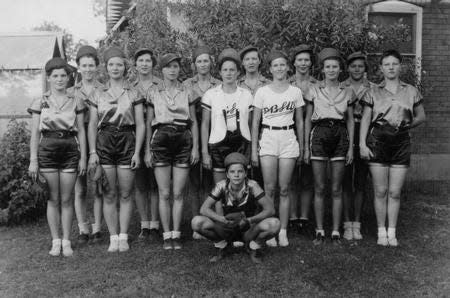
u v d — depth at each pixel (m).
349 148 5.16
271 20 6.40
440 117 8.79
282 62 4.94
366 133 5.14
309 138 5.21
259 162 5.19
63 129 4.80
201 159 5.38
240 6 6.60
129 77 6.77
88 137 5.03
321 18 6.38
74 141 4.89
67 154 4.86
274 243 5.10
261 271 4.38
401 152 5.05
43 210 6.59
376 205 5.20
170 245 5.05
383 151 5.04
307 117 5.22
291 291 3.99
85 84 5.30
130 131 4.95
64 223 4.98
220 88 5.04
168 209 5.10
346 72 6.43
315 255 4.81
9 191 6.23
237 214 4.64
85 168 5.01
